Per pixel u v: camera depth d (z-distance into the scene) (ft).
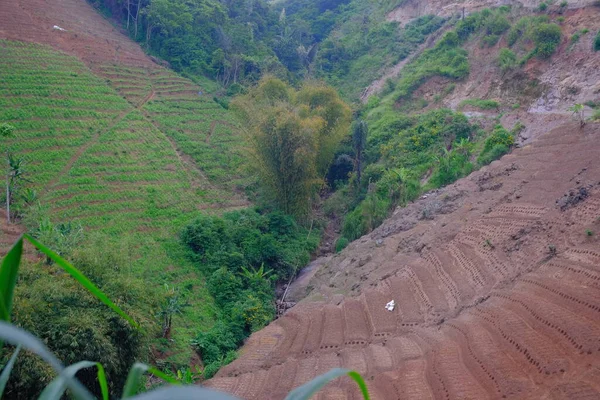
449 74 150.41
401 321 67.51
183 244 100.89
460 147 112.98
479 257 73.51
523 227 73.51
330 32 244.01
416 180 115.24
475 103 131.23
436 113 132.05
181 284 90.74
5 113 114.21
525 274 63.57
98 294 7.59
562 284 56.95
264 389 58.03
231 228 106.11
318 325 72.08
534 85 122.83
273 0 318.86
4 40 136.46
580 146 86.63
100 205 103.45
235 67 183.32
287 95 136.67
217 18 195.93
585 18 126.62
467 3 187.11
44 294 49.83
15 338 5.99
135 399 5.72
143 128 135.64
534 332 51.19
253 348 70.74
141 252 94.94
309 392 6.97
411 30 198.70
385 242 94.99
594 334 46.57
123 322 53.06
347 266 93.66
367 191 123.24
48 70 135.44
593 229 63.87
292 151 111.65
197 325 82.64
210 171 132.05
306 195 116.78
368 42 210.38
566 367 44.16
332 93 131.23
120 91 146.82
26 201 93.61
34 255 76.59
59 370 6.45
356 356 60.64
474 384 47.03
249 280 94.48
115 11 183.73
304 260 106.52
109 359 49.98
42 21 152.25
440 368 51.19
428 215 96.68
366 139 138.72
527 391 43.21
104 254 62.95
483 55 147.74
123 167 117.91
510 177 92.12
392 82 167.84
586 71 114.21
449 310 65.92
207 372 69.62
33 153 108.37
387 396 49.73
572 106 109.19
